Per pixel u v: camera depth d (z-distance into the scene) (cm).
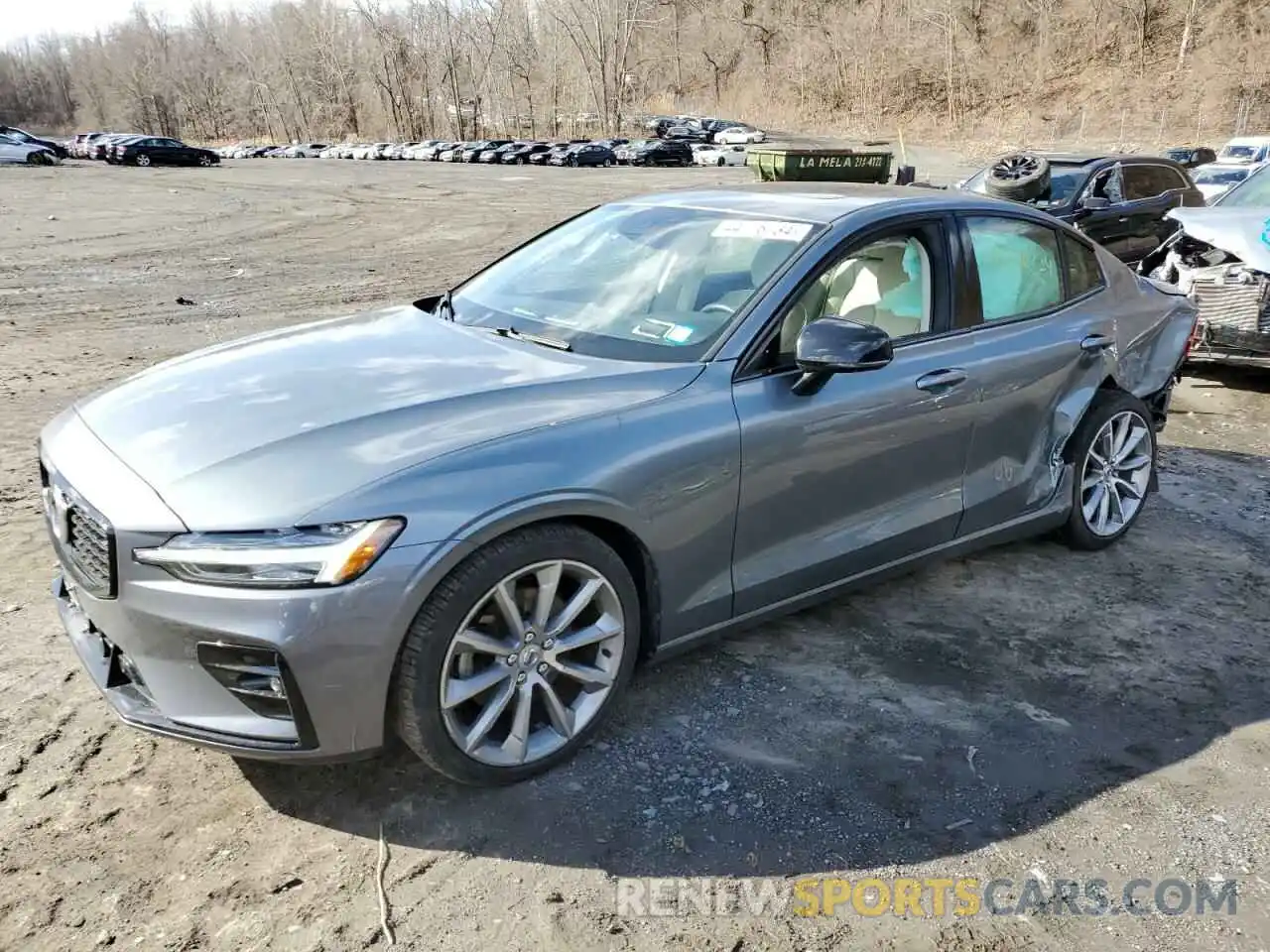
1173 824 276
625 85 9088
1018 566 439
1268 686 347
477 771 271
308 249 1672
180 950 225
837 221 351
